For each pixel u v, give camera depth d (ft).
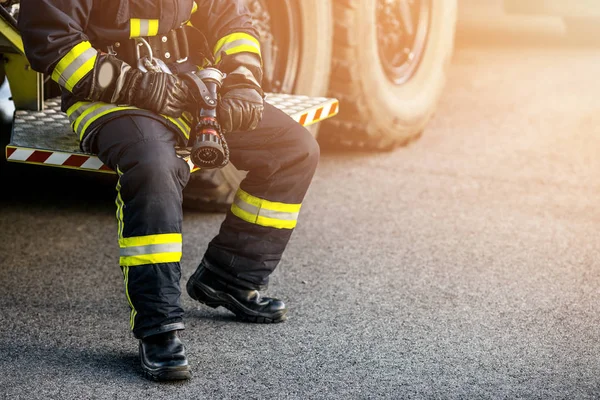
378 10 25.22
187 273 17.87
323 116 18.71
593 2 40.70
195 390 13.21
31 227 20.15
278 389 13.30
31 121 16.63
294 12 22.07
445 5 27.84
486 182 24.45
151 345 13.34
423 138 28.66
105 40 13.44
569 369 14.29
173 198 12.84
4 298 16.44
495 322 15.99
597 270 18.71
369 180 24.40
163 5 13.55
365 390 13.37
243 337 15.03
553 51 43.42
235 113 13.66
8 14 16.63
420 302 16.80
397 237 20.30
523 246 19.97
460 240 20.22
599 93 34.68
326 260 18.80
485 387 13.60
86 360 14.10
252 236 14.76
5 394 12.95
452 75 37.55
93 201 22.06
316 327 15.56
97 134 13.30
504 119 30.91
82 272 17.83
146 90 12.95
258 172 14.49
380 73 24.91
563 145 28.07
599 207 22.76
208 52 14.83
